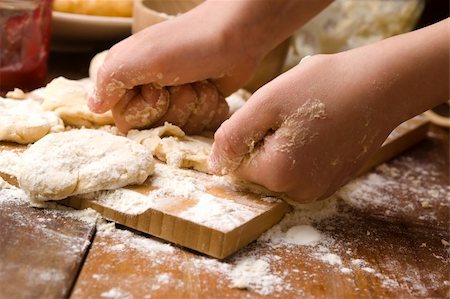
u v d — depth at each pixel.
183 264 0.62
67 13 0.94
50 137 0.68
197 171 0.71
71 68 0.98
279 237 0.67
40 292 0.57
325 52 1.10
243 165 0.67
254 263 0.63
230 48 0.77
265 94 0.66
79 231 0.63
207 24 0.76
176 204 0.65
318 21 1.09
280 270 0.63
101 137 0.69
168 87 0.75
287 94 0.65
